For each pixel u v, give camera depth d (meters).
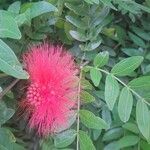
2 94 0.15
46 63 0.14
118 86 0.15
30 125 0.16
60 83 0.14
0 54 0.12
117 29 0.19
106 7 0.17
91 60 0.17
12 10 0.16
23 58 0.15
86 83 0.16
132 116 0.17
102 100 0.18
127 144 0.17
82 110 0.16
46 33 0.18
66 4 0.17
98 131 0.17
